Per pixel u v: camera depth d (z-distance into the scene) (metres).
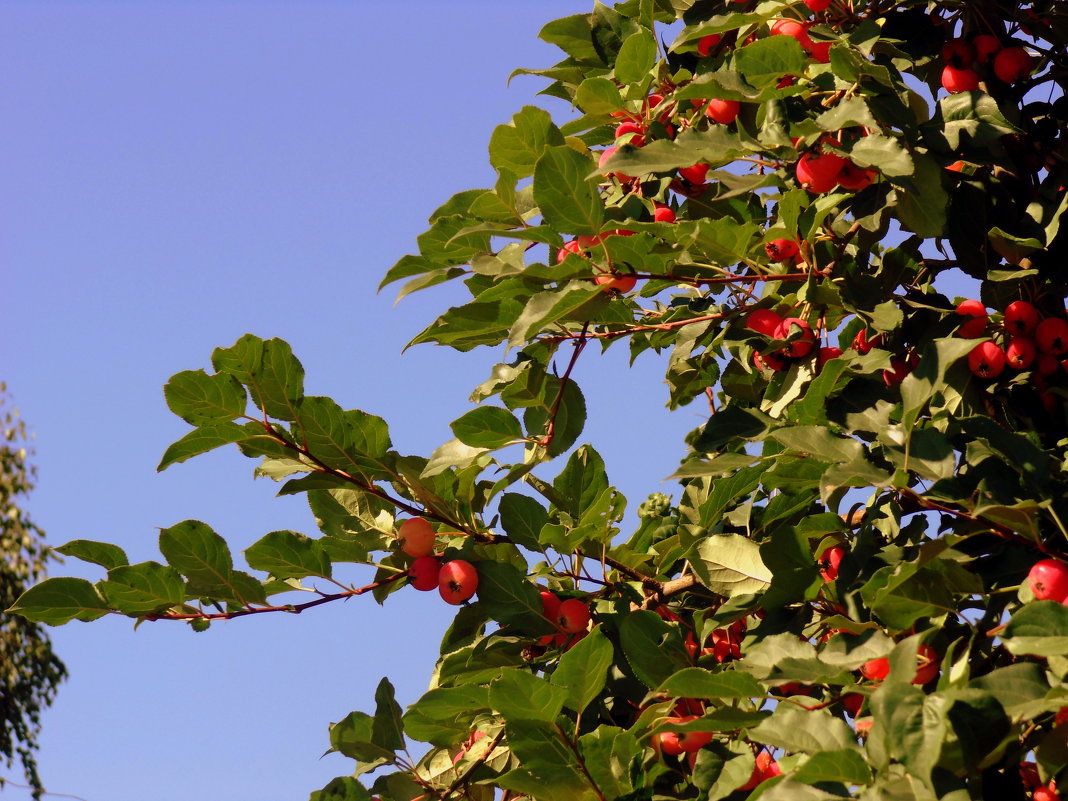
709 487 3.11
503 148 2.75
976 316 2.59
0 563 12.50
